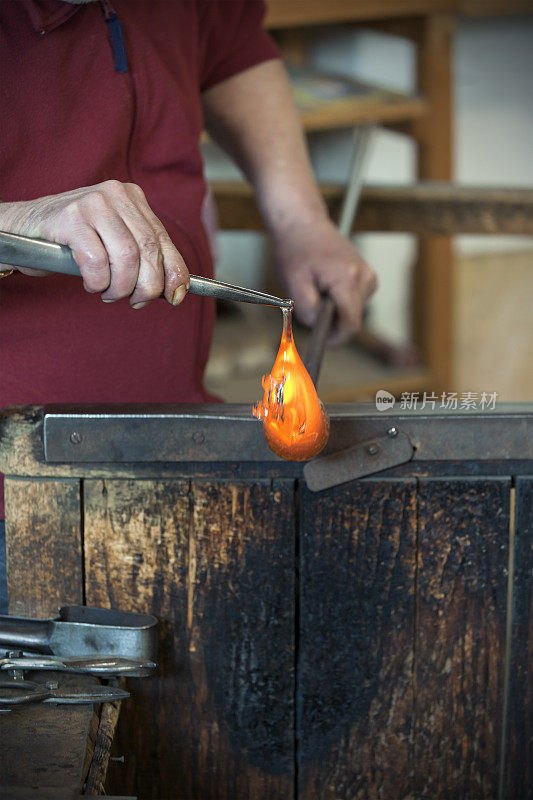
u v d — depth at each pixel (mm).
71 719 836
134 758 973
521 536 947
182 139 1135
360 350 3182
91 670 889
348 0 2523
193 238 1161
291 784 992
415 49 2766
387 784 994
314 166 3479
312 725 978
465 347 3451
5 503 935
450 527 939
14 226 821
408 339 3348
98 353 1067
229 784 992
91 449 911
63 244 789
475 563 947
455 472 931
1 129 969
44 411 912
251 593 950
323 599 952
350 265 1392
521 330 3574
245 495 928
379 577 948
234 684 967
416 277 3059
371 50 3350
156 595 948
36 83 989
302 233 1421
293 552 942
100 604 951
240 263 3492
